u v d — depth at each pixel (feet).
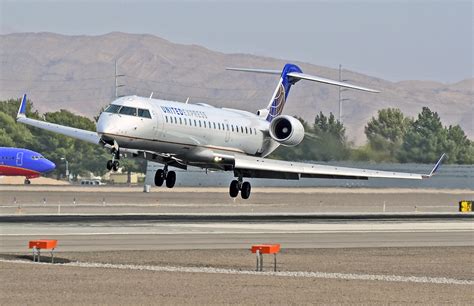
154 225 379.96
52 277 223.51
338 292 209.77
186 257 272.51
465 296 208.13
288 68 516.32
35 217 422.41
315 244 317.83
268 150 509.76
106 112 413.59
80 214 457.68
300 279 230.68
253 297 200.54
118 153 416.67
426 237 351.67
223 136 464.24
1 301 190.90
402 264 269.03
